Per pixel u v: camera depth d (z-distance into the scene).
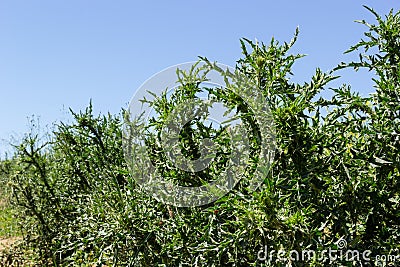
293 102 2.77
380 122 2.98
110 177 4.29
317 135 2.83
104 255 3.73
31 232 6.53
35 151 6.38
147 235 3.38
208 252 2.95
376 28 3.13
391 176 2.93
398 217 2.94
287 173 2.80
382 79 2.95
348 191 2.87
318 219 2.84
